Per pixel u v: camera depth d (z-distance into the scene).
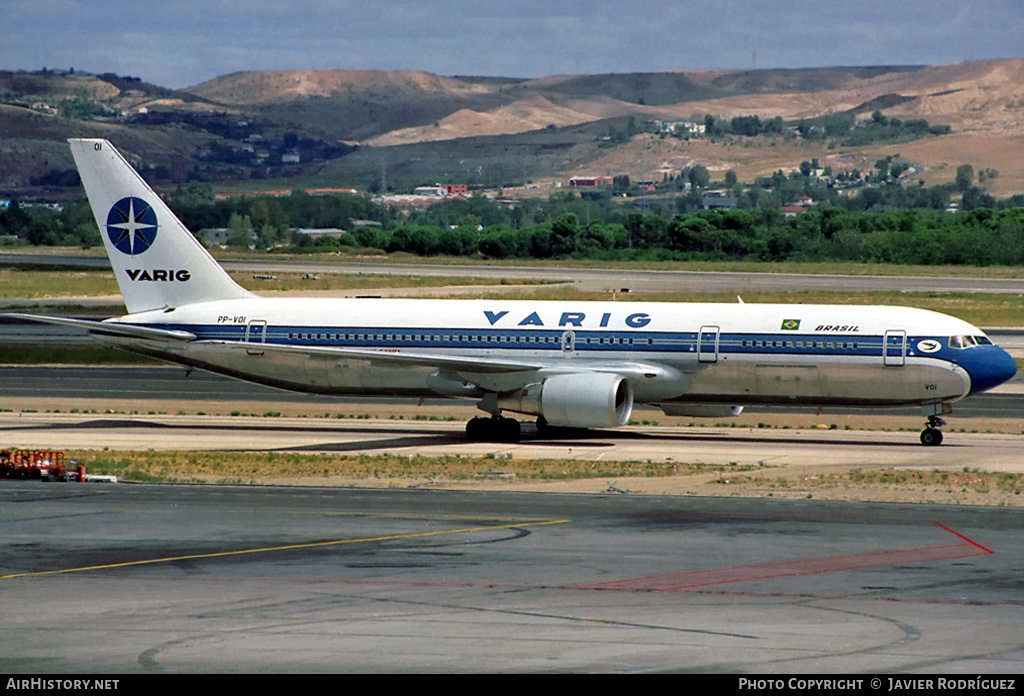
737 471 182.88
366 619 100.94
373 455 199.25
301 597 107.94
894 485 169.75
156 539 131.88
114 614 102.19
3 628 98.00
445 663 89.06
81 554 124.56
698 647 93.00
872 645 93.44
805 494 162.25
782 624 99.50
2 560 121.94
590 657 90.50
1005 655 90.94
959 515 146.25
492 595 108.69
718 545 129.00
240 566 119.50
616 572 117.25
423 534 134.75
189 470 183.25
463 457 196.75
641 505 152.88
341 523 140.62
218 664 88.75
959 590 110.56
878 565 120.25
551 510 149.00
